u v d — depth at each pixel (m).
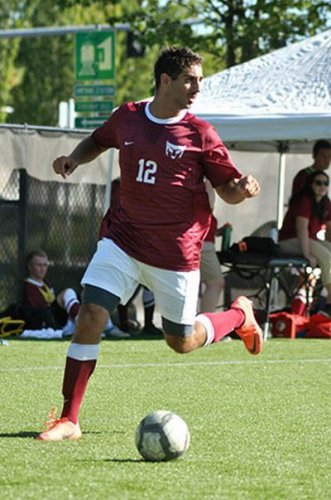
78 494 12.05
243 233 38.78
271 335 32.69
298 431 16.73
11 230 33.00
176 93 15.45
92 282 15.62
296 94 31.14
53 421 15.71
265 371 24.42
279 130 30.12
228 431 16.62
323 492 12.53
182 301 15.80
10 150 32.97
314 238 33.44
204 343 16.59
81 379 15.68
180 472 13.35
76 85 47.47
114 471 13.28
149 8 50.44
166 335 16.27
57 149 34.06
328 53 32.44
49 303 32.62
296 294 33.72
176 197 15.51
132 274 15.68
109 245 15.66
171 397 20.25
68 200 34.44
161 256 15.59
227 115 30.52
